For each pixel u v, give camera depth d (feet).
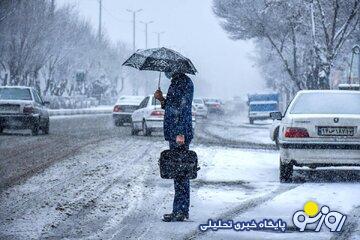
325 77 114.62
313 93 46.65
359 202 35.47
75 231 28.25
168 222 30.22
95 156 59.26
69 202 35.47
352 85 91.40
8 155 59.88
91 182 42.98
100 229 28.66
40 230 28.43
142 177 45.62
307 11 122.83
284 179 44.65
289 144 43.14
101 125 130.52
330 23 121.60
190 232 27.81
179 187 30.66
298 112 45.14
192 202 35.63
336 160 42.70
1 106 87.61
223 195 38.09
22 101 88.02
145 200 36.37
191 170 30.55
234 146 75.77
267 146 78.07
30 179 44.09
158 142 77.36
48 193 38.42
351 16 111.65
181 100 31.07
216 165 54.03
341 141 42.60
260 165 54.70
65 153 61.82
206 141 85.76
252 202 35.50
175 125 30.96
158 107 90.53
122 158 57.93
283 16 125.59
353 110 44.91
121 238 26.76
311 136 42.86
